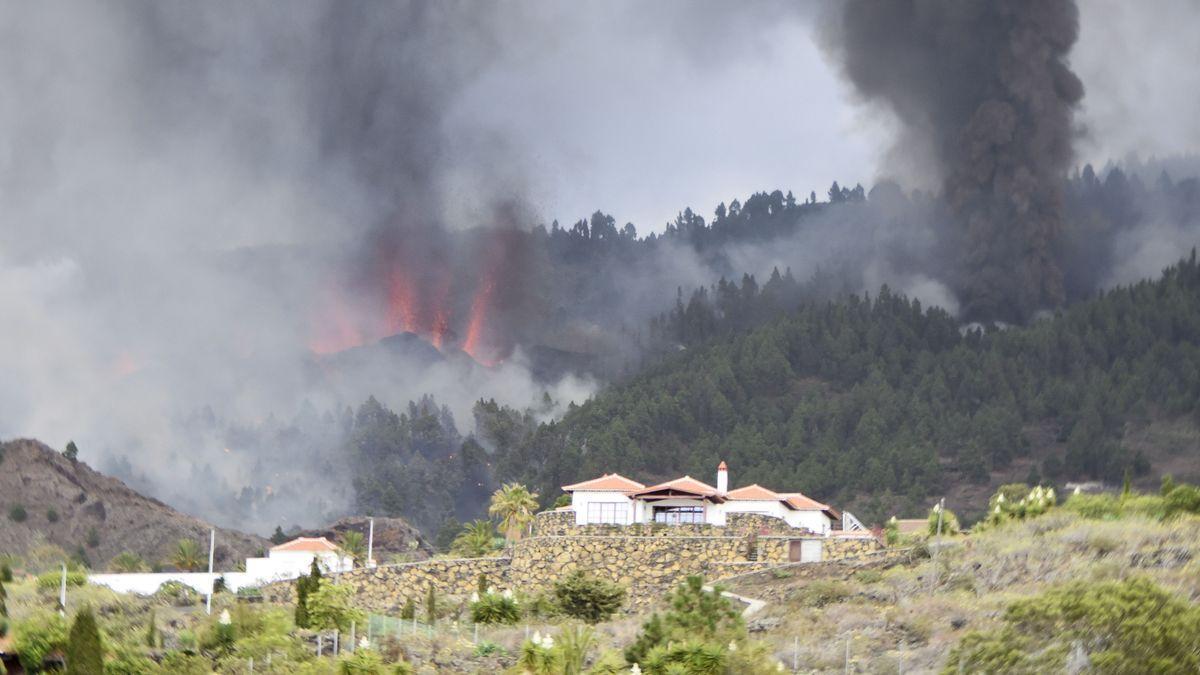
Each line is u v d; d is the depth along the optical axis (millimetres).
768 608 133375
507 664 120062
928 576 133875
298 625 129750
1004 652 99750
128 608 137375
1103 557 129750
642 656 113375
